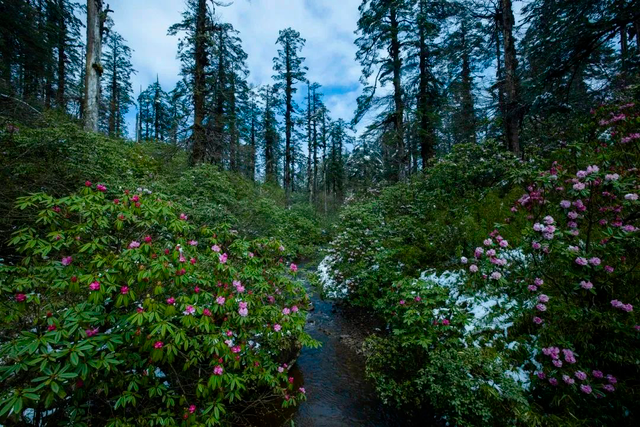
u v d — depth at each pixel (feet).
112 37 71.41
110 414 7.02
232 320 9.13
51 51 36.88
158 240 9.58
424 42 36.42
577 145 14.15
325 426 9.85
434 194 23.50
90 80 24.32
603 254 10.02
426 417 10.25
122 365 6.75
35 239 6.85
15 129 14.10
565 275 10.48
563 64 19.86
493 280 11.41
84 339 5.98
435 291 12.65
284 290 12.55
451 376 9.34
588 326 9.11
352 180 79.15
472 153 23.75
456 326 12.10
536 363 9.75
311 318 18.95
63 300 7.55
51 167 13.47
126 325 6.90
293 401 10.01
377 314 18.21
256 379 10.05
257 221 25.55
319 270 27.25
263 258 11.62
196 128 30.76
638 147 13.23
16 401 4.88
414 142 39.65
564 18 18.65
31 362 5.18
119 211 8.06
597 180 10.11
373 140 40.88
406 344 11.40
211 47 31.17
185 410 7.08
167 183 23.24
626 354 8.25
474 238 16.35
